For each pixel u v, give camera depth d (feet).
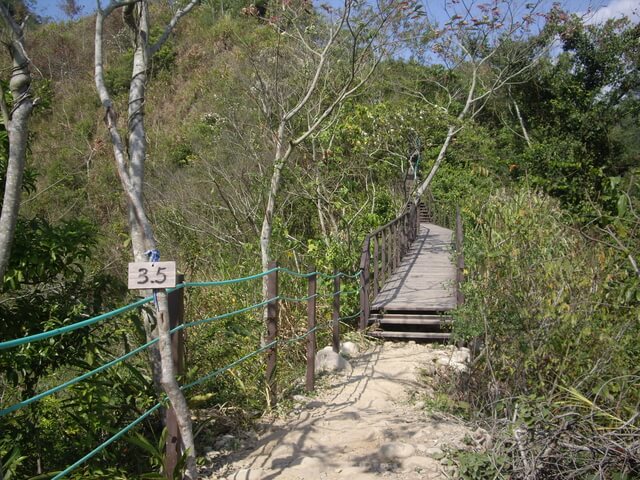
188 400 15.80
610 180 17.01
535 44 64.08
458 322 20.83
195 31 90.53
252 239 40.57
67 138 60.23
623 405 15.61
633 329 17.87
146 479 13.74
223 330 19.85
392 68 64.95
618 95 71.82
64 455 16.06
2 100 13.79
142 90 15.56
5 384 18.03
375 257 35.04
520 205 21.68
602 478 12.64
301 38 35.68
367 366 24.88
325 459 15.61
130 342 19.16
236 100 48.55
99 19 15.40
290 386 21.75
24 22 14.19
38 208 45.60
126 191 14.70
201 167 49.78
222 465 15.60
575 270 18.63
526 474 13.11
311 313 21.62
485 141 76.43
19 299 16.11
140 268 12.63
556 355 17.97
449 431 16.94
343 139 44.01
